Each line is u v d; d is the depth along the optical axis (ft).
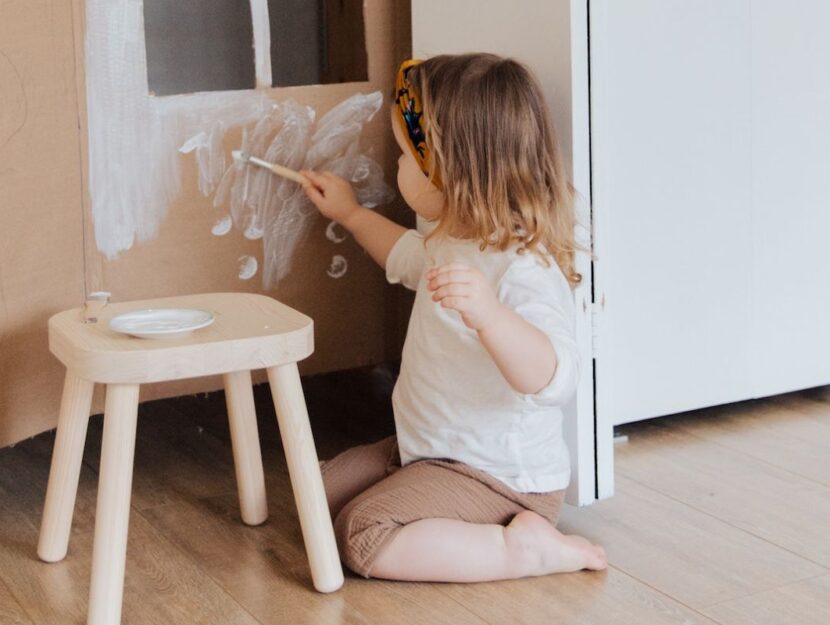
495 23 4.30
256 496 4.22
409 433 4.09
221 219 4.58
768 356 5.34
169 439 5.17
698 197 4.99
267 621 3.51
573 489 4.21
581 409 4.16
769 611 3.54
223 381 4.46
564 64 4.01
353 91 4.78
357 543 3.74
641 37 4.70
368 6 4.75
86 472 4.78
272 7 4.69
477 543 3.73
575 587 3.71
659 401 5.08
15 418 4.19
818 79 5.22
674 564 3.86
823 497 4.41
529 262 3.86
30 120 4.04
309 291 4.85
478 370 3.92
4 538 4.13
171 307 3.94
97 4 4.16
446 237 4.15
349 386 5.92
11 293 4.09
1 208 4.00
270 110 4.60
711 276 5.09
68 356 3.47
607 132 4.15
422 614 3.55
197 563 3.92
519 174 3.96
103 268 4.36
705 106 4.92
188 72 4.51
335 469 4.23
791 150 5.21
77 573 3.86
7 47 3.93
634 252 4.87
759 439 5.07
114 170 4.31
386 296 5.06
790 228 5.28
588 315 4.13
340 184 4.69
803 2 5.09
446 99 4.00
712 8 4.85
